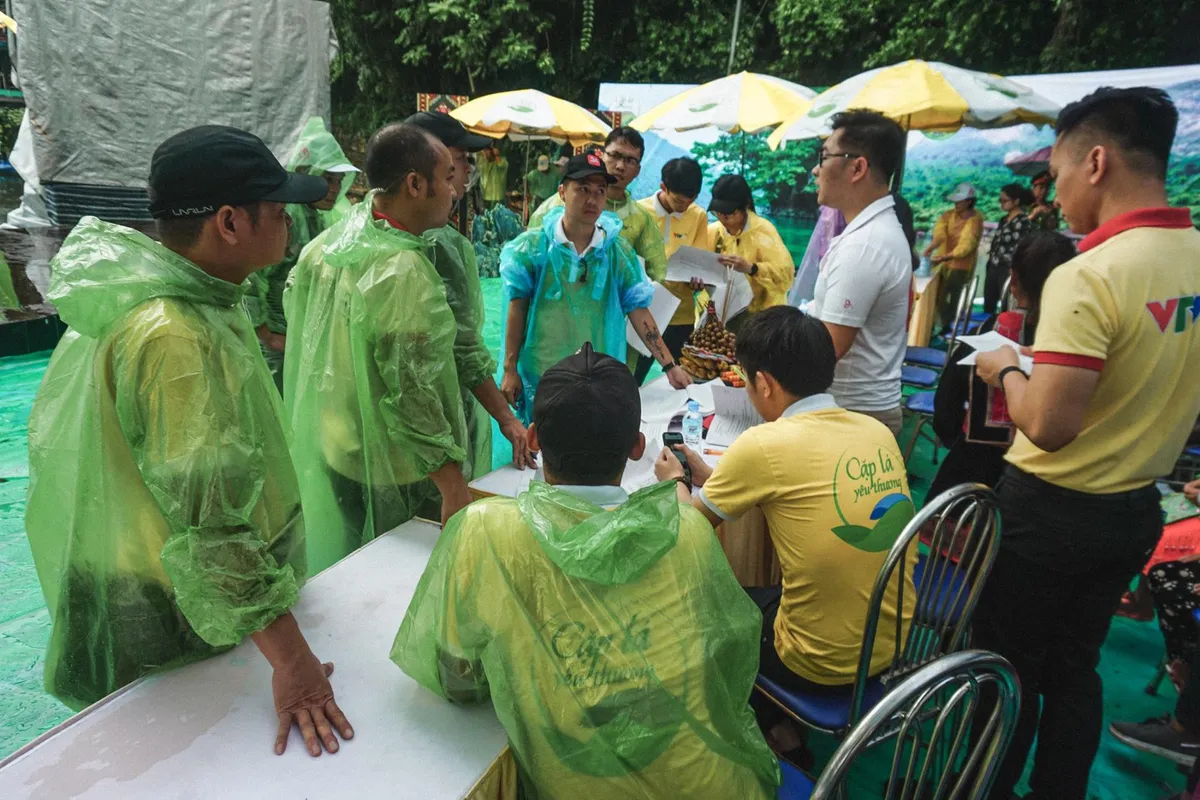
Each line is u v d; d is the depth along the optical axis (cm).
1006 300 348
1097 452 143
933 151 626
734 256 328
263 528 124
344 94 1212
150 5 695
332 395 178
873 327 217
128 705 117
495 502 109
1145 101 135
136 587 125
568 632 101
